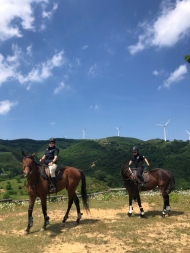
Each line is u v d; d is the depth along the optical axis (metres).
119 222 7.09
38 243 5.62
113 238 5.82
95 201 11.38
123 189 14.65
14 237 6.10
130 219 7.47
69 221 7.38
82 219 7.60
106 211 8.80
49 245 5.51
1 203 11.33
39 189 6.43
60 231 6.41
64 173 7.05
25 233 6.29
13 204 11.26
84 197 7.43
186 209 8.86
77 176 7.29
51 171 6.59
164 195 7.85
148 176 7.85
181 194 12.79
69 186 7.10
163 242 5.57
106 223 7.04
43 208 6.57
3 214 9.05
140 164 7.86
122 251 5.10
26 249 5.33
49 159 6.88
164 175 7.91
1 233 6.51
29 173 6.12
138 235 5.98
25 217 8.05
